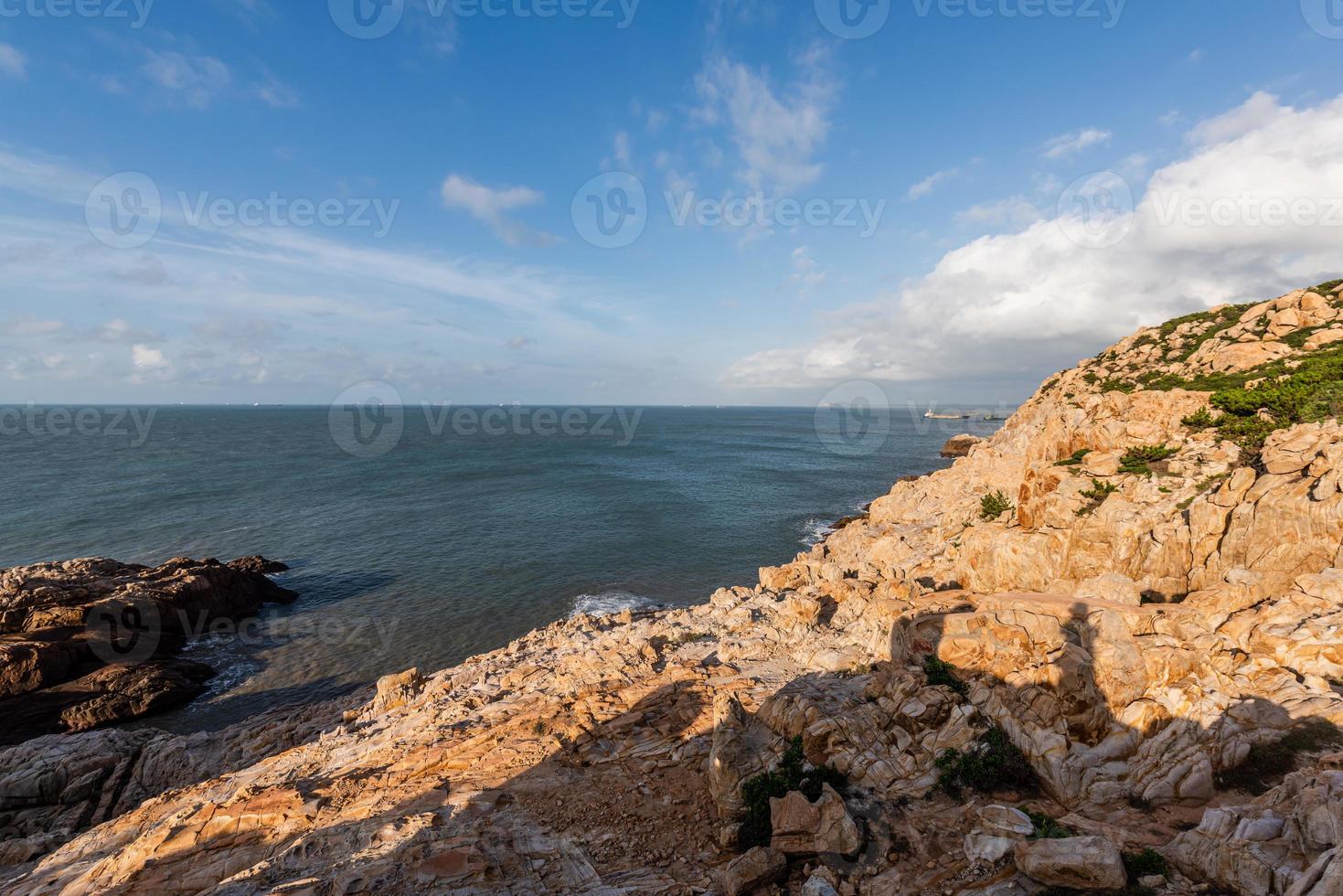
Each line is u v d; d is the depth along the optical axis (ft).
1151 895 33.40
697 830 51.72
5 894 57.72
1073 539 88.63
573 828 53.01
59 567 158.71
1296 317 150.61
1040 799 45.73
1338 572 62.18
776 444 580.71
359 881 45.78
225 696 121.70
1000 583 95.66
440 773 64.08
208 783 75.25
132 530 231.30
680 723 69.92
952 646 56.18
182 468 379.55
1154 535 82.84
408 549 211.61
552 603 165.07
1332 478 70.33
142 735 101.30
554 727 72.08
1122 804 43.04
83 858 61.21
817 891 40.01
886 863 41.88
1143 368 171.22
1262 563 72.28
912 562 126.21
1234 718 46.68
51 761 88.53
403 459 449.48
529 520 250.37
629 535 228.63
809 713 56.39
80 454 434.71
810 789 49.60
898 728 53.36
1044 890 35.76
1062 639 53.31
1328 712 45.16
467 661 118.62
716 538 225.56
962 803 46.50
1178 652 51.26
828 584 118.42
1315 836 31.01
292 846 53.16
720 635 104.63
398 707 98.02
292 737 96.22
